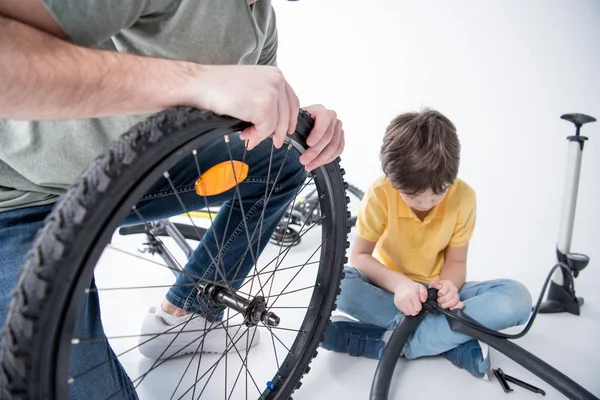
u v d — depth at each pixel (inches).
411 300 40.5
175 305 39.8
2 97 18.6
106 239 19.3
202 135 21.8
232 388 35.0
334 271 34.8
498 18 95.7
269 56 37.6
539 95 81.6
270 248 58.6
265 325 32.1
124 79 20.6
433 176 40.3
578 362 41.1
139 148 19.4
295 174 37.0
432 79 86.0
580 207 64.7
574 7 94.8
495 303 40.7
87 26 21.7
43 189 29.8
